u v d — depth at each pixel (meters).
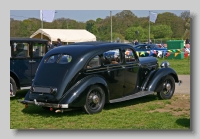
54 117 7.89
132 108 8.86
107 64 8.55
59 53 8.24
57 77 7.86
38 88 7.98
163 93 9.99
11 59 10.08
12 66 10.12
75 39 37.19
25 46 10.46
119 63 8.95
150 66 10.03
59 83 7.76
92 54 8.20
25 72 10.45
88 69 8.05
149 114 8.06
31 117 7.97
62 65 8.02
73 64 7.92
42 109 8.96
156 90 9.69
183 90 11.65
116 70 8.77
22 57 10.36
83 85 7.81
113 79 8.67
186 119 7.52
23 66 10.39
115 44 9.01
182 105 9.25
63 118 7.74
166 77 9.93
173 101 9.81
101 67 8.36
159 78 9.77
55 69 8.02
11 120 7.67
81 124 7.20
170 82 10.19
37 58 10.74
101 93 8.24
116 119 7.57
